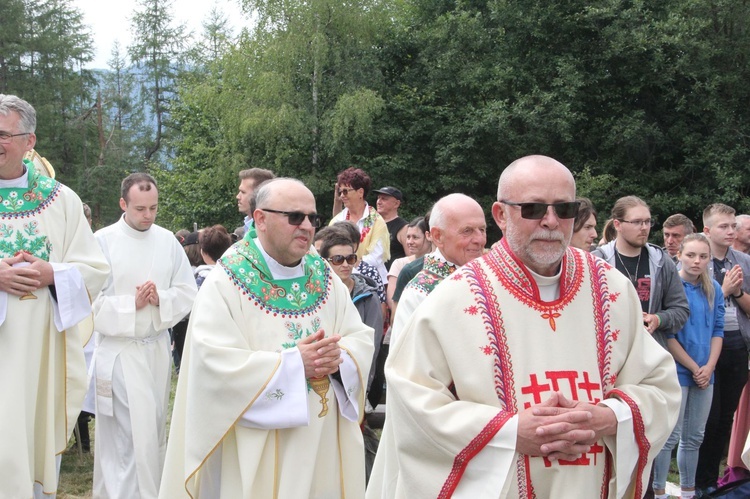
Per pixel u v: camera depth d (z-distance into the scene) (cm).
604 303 275
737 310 568
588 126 2228
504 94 2284
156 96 4659
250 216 623
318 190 2312
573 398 259
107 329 545
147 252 573
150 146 4656
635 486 265
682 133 2114
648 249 514
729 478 565
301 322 349
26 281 419
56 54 4338
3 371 416
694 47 2081
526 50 2306
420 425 260
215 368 321
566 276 275
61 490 590
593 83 2167
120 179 4197
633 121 2069
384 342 565
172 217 3022
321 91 2409
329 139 2302
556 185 262
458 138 2238
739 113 2147
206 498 348
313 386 345
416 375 267
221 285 340
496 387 259
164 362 575
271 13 2408
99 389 545
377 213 724
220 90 2639
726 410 563
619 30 2108
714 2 2134
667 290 508
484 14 2362
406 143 2369
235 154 2481
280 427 324
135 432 539
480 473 254
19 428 415
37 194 443
